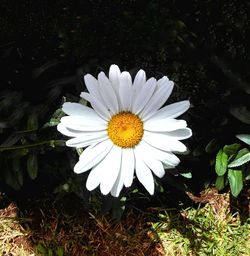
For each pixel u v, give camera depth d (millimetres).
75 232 307
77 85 272
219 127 281
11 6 274
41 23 278
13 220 308
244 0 266
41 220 309
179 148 234
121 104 236
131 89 232
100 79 228
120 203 275
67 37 275
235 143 281
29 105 276
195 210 309
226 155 279
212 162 289
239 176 280
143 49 276
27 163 268
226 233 305
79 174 275
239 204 312
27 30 282
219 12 270
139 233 306
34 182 305
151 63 280
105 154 240
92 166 239
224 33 275
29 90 291
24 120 271
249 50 275
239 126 283
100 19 270
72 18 272
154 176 271
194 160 296
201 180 311
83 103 260
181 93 278
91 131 237
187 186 300
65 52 279
